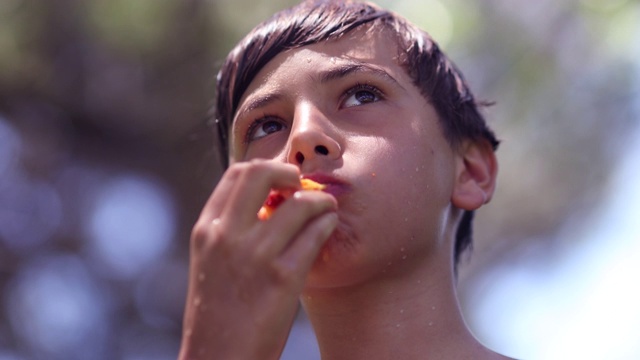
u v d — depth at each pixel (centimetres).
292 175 219
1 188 825
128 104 794
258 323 208
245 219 213
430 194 261
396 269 252
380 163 249
